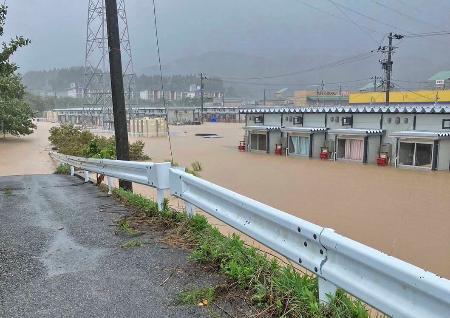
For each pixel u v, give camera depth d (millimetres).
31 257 4355
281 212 3320
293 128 39750
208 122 121062
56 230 5449
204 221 5059
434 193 20969
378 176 27000
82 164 11734
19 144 50281
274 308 2994
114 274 3820
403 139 30875
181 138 64188
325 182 24703
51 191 9664
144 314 3051
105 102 79750
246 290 3344
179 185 5277
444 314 2006
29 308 3184
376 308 2389
